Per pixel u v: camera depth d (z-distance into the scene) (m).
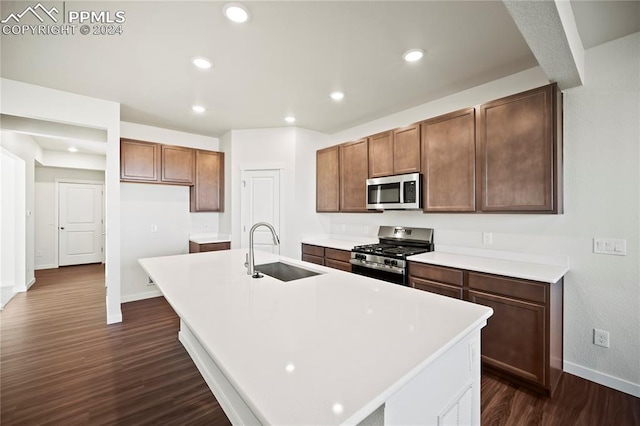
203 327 1.11
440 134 2.80
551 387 1.97
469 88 2.89
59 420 1.78
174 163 4.22
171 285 1.71
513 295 2.08
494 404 1.91
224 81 2.74
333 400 0.69
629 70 2.01
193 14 1.80
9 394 2.03
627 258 2.03
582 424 1.74
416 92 2.99
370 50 2.21
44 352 2.62
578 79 2.08
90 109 3.08
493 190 2.42
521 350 2.05
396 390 0.75
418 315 1.24
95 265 6.62
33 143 4.95
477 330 1.24
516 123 2.28
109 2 1.69
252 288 1.66
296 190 4.30
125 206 4.08
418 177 2.94
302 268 2.29
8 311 3.67
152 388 2.11
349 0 1.68
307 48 2.19
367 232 4.02
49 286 4.86
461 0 1.68
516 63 2.40
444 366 1.04
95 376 2.25
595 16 1.80
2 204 4.42
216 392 1.88
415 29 1.95
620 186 2.05
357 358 0.88
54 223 6.37
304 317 1.21
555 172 2.12
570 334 2.26
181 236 4.55
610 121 2.08
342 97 3.12
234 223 4.42
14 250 4.49
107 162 3.22
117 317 3.30
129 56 2.29
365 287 1.68
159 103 3.29
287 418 0.62
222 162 4.67
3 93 2.64
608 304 2.10
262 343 0.98
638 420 1.76
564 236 2.29
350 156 3.86
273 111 3.57
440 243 3.12
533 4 1.32
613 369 2.08
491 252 2.72
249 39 2.07
